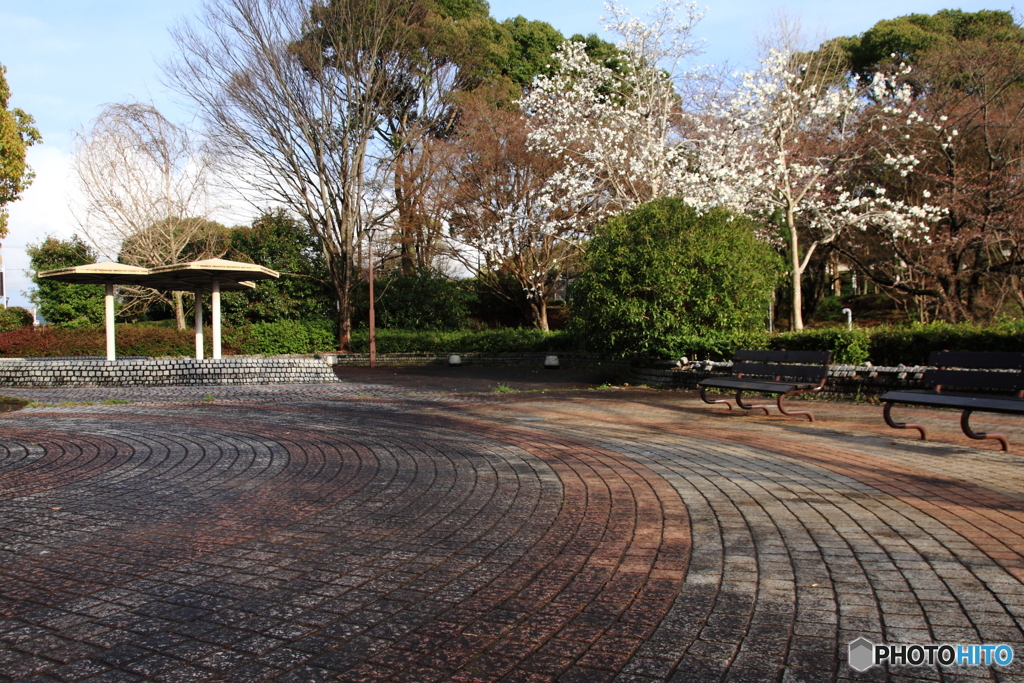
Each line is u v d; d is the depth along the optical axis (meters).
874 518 4.33
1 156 18.23
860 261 26.88
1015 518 4.27
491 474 5.93
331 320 31.98
